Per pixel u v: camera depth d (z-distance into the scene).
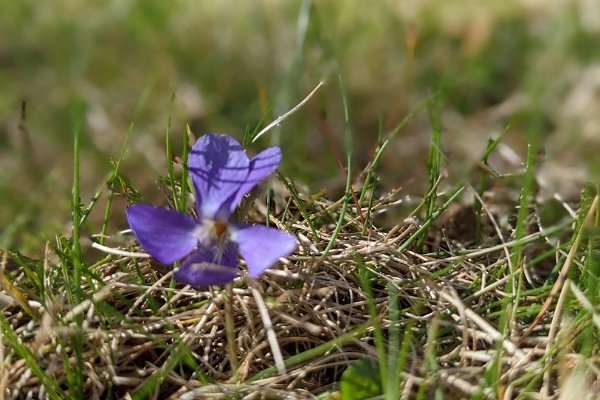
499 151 0.27
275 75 0.34
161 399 0.17
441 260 0.19
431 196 0.20
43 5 0.43
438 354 0.18
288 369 0.17
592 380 0.17
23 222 0.23
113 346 0.17
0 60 0.38
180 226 0.17
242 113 0.31
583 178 0.24
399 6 0.40
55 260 0.19
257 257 0.17
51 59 0.38
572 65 0.35
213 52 0.37
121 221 0.25
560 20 0.38
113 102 0.33
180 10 0.42
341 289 0.19
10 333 0.17
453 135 0.30
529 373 0.17
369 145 0.29
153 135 0.30
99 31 0.40
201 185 0.18
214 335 0.18
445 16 0.40
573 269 0.19
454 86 0.32
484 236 0.21
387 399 0.16
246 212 0.18
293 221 0.20
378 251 0.19
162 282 0.19
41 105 0.33
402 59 0.35
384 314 0.18
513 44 0.38
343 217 0.20
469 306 0.18
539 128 0.28
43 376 0.17
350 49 0.36
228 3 0.42
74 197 0.18
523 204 0.18
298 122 0.28
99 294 0.17
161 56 0.37
